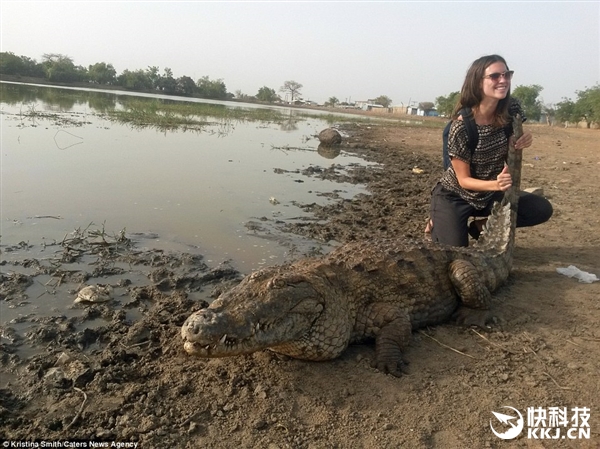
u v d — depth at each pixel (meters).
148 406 1.39
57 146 5.92
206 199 3.87
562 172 6.04
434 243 2.18
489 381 1.55
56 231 2.85
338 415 1.37
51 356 1.63
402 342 1.67
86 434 1.27
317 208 3.81
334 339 1.61
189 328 1.36
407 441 1.28
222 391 1.46
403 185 5.00
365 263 1.86
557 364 1.65
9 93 16.44
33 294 2.07
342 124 16.83
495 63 2.21
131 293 2.13
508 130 2.42
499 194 2.59
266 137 9.58
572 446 1.28
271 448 1.24
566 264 2.63
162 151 6.29
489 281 2.13
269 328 1.45
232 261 2.60
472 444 1.27
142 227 3.04
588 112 24.58
